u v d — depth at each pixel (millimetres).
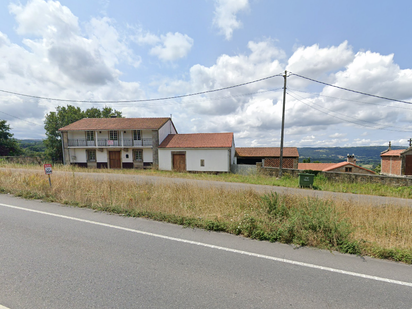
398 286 2611
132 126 24516
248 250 3555
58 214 5250
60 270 2770
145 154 24953
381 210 5875
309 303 2242
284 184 12766
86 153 25844
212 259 3199
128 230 4316
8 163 19406
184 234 4191
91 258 3119
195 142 23656
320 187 11828
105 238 3877
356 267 3074
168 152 23500
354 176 13664
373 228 4648
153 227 4531
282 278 2727
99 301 2203
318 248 3715
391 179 12680
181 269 2881
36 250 3330
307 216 4375
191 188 7867
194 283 2564
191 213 5328
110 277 2646
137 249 3465
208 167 22297
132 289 2418
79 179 9297
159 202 6199
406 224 4773
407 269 3059
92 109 40062
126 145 24828
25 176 9656
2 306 2082
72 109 38625
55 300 2197
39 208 5730
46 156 37844
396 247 3688
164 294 2342
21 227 4320
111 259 3107
